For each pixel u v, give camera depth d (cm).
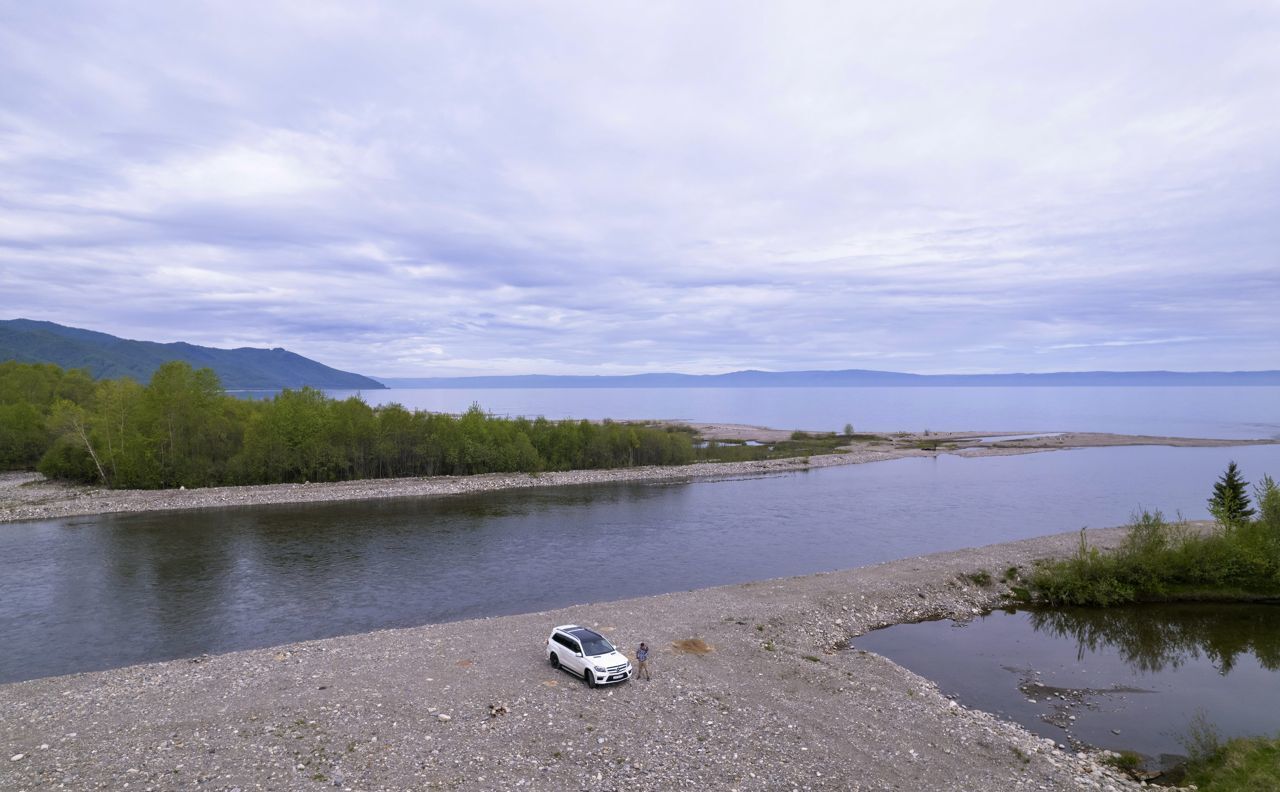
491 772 2386
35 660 3950
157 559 6188
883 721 3000
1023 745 2927
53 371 15675
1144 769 2836
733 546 7219
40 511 8225
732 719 2916
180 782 2244
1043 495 10906
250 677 3253
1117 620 4934
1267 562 5397
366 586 5506
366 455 11431
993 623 4856
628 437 14288
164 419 10062
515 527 7938
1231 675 3941
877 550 7150
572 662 3284
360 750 2502
